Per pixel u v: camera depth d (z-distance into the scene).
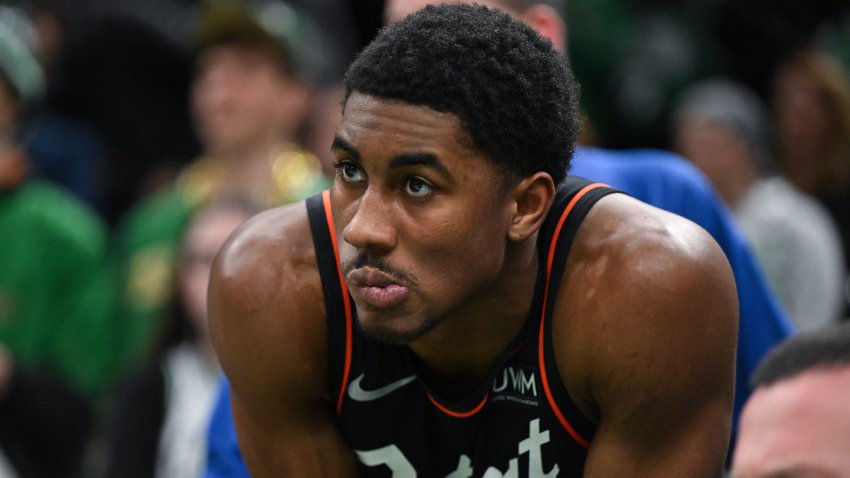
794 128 16.03
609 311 5.59
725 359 5.74
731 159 15.01
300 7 18.31
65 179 17.17
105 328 14.02
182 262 11.69
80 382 13.80
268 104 13.12
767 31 19.03
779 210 14.30
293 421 6.02
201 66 13.50
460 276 5.30
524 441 5.91
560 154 5.43
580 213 5.77
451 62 5.14
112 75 17.58
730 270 5.80
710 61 18.81
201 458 11.07
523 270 5.69
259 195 12.86
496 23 5.30
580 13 17.91
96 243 14.35
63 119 17.53
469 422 5.96
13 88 14.30
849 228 15.81
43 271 13.90
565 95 5.42
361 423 6.01
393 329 5.34
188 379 11.38
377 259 5.27
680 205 8.62
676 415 5.71
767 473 4.22
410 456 6.09
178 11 18.38
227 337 5.91
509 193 5.35
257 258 5.88
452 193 5.21
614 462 5.77
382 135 5.15
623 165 8.73
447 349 5.85
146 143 17.67
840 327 4.54
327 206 5.91
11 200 14.06
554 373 5.78
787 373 4.32
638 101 18.17
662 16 18.62
